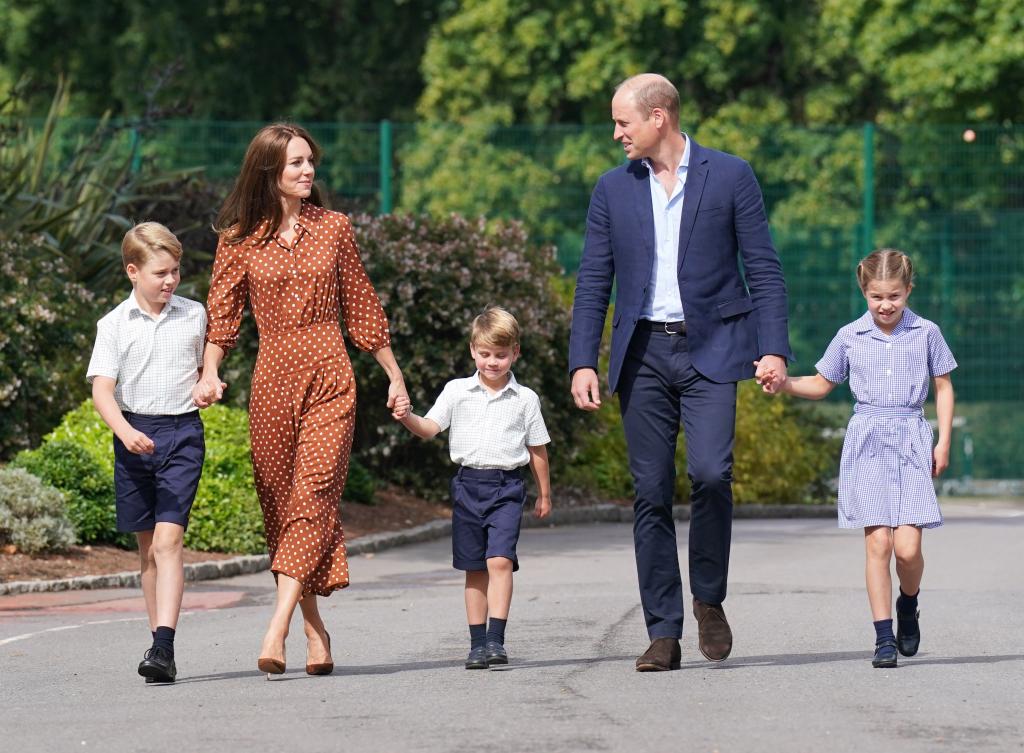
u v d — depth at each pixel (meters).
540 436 12.93
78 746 9.85
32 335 24.77
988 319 38.78
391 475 28.88
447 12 57.53
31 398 24.92
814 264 38.44
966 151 38.88
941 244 38.72
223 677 12.28
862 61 48.47
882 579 12.45
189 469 12.20
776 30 52.78
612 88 52.53
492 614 12.57
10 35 57.16
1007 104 48.09
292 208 12.20
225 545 21.42
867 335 12.73
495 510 12.72
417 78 58.69
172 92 56.22
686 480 32.84
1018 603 16.28
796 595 17.08
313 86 59.19
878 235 38.62
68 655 13.56
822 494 35.94
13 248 25.31
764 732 9.95
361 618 15.79
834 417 37.38
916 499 12.43
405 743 9.73
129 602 17.45
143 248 12.12
